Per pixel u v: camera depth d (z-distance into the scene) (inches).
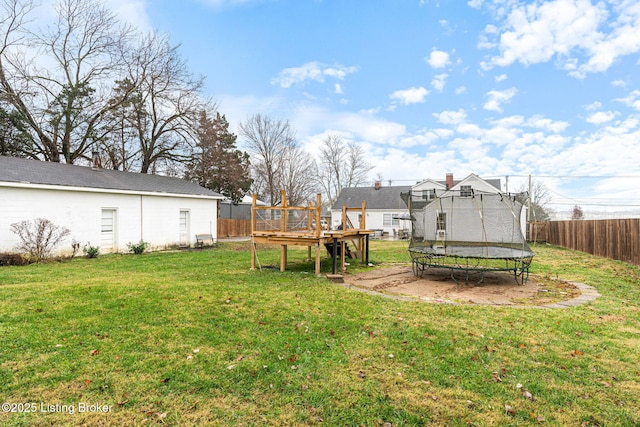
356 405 104.0
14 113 682.8
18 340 143.6
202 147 943.0
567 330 168.1
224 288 248.5
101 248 506.3
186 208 645.9
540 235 805.2
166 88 839.7
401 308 206.8
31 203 426.3
